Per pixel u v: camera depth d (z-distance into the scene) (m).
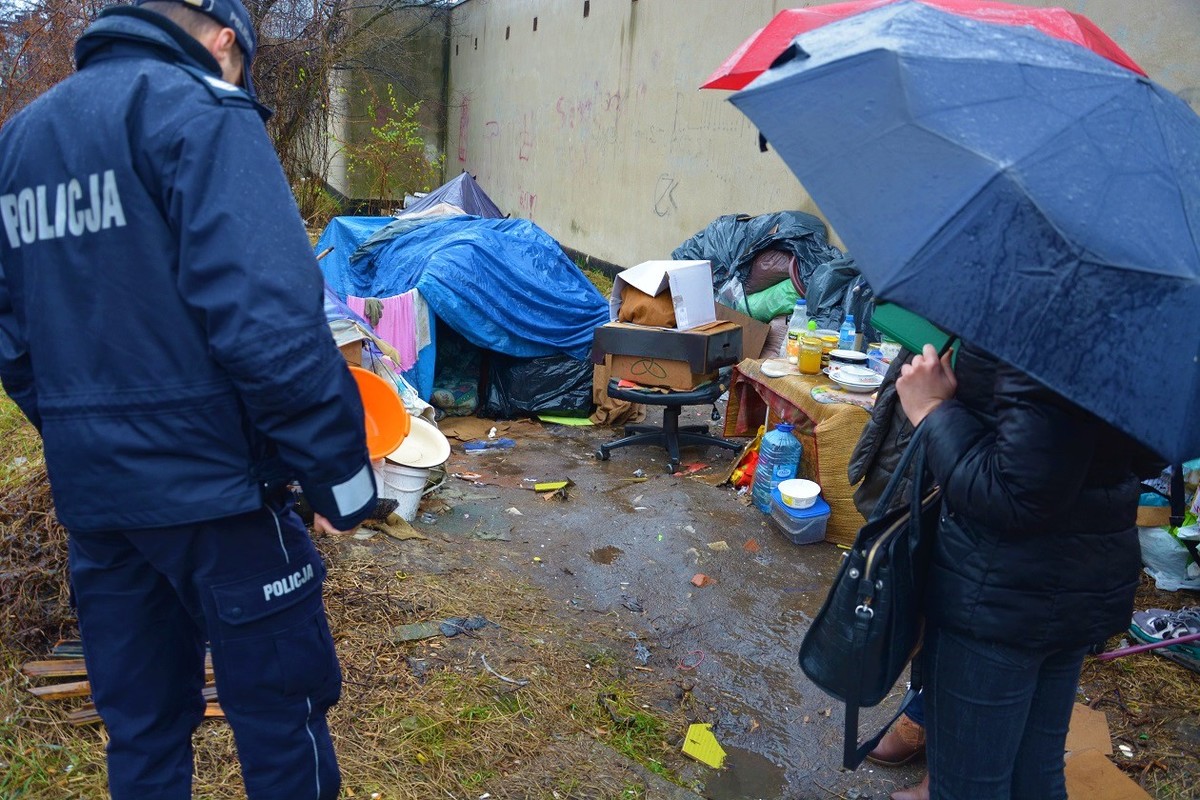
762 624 3.44
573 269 6.80
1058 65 1.50
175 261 1.43
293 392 1.39
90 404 1.46
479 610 3.26
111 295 1.43
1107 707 2.88
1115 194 1.32
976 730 1.73
